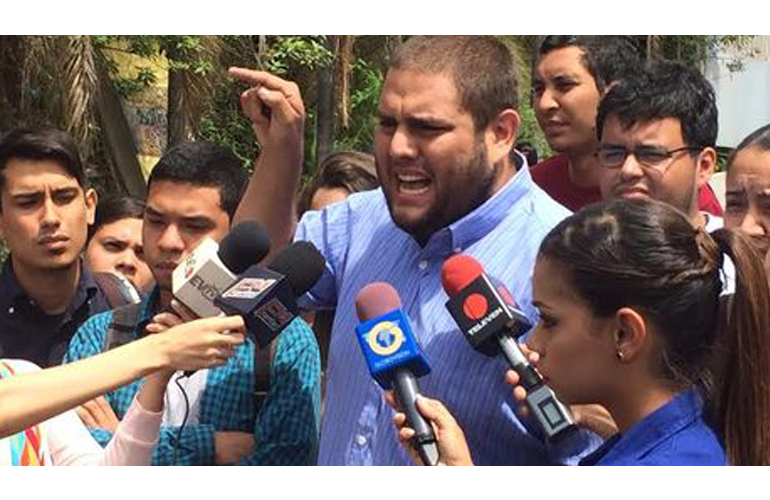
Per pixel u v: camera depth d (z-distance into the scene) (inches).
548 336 77.0
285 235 102.9
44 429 91.6
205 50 354.3
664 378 74.8
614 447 75.7
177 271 88.9
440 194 88.2
